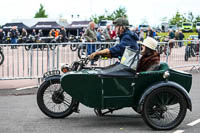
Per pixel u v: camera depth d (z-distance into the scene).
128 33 5.24
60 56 9.73
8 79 8.74
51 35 25.70
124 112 6.05
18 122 5.40
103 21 38.97
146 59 5.20
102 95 4.96
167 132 4.90
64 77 4.92
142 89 5.05
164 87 4.91
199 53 12.07
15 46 8.93
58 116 5.59
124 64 5.05
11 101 7.04
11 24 40.62
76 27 39.44
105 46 10.30
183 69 12.42
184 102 4.99
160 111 5.08
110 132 4.88
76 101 5.49
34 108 6.39
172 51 11.52
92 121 5.47
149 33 23.27
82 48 9.93
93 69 5.30
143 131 4.94
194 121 5.50
